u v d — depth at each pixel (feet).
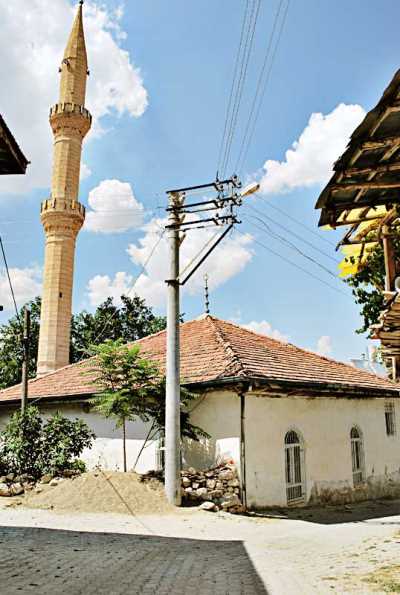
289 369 54.44
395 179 18.65
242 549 30.19
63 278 113.60
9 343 148.05
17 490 48.08
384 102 14.80
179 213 49.08
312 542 32.30
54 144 123.85
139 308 168.86
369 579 21.75
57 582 21.90
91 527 35.88
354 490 57.06
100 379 51.03
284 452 49.47
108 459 56.90
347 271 29.60
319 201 19.95
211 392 48.93
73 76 128.16
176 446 44.57
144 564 25.84
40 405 66.64
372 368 95.50
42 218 116.88
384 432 65.41
